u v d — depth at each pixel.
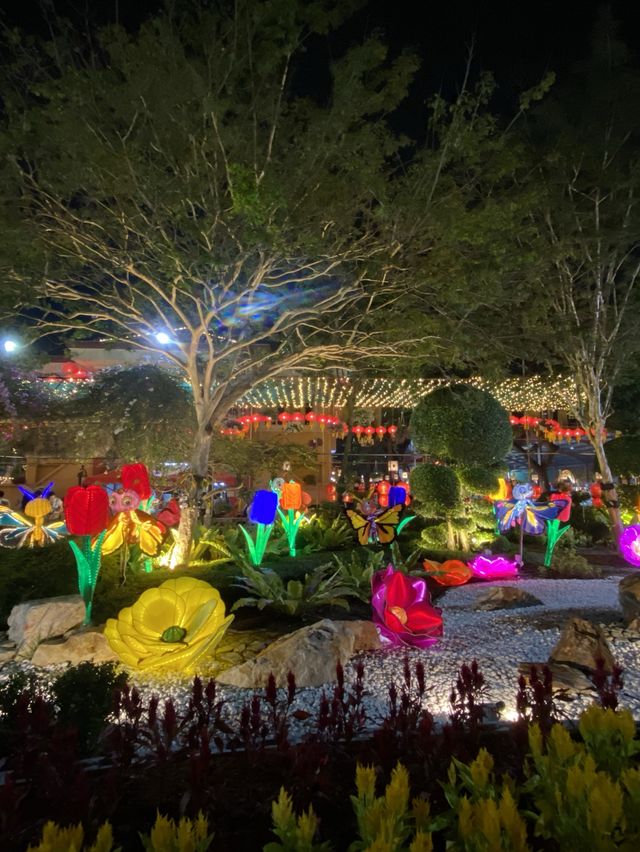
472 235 7.99
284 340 10.34
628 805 2.04
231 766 3.01
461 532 12.16
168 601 5.30
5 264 7.89
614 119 12.81
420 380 15.65
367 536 10.41
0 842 2.11
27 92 7.59
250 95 8.04
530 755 2.56
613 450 15.11
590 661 5.24
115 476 7.57
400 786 2.14
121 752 2.65
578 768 2.11
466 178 9.11
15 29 7.12
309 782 2.46
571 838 1.99
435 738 2.78
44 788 2.43
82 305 10.08
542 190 10.55
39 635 6.06
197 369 10.32
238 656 5.75
